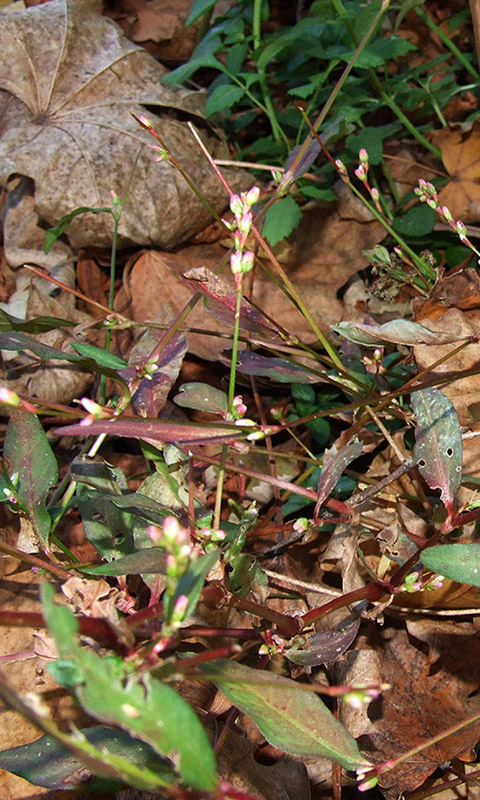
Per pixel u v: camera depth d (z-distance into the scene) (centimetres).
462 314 45
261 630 35
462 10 65
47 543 38
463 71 66
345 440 38
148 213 56
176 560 24
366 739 38
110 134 58
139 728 23
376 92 63
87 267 58
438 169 59
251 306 40
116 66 62
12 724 38
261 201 59
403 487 45
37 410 31
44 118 60
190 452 37
